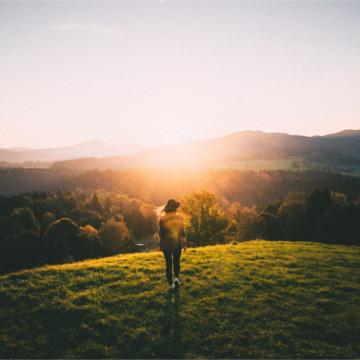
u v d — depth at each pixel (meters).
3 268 55.25
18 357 7.47
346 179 187.88
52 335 8.29
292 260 15.34
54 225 62.72
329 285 11.66
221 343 7.96
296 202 67.50
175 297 10.23
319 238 52.38
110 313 9.24
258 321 8.94
